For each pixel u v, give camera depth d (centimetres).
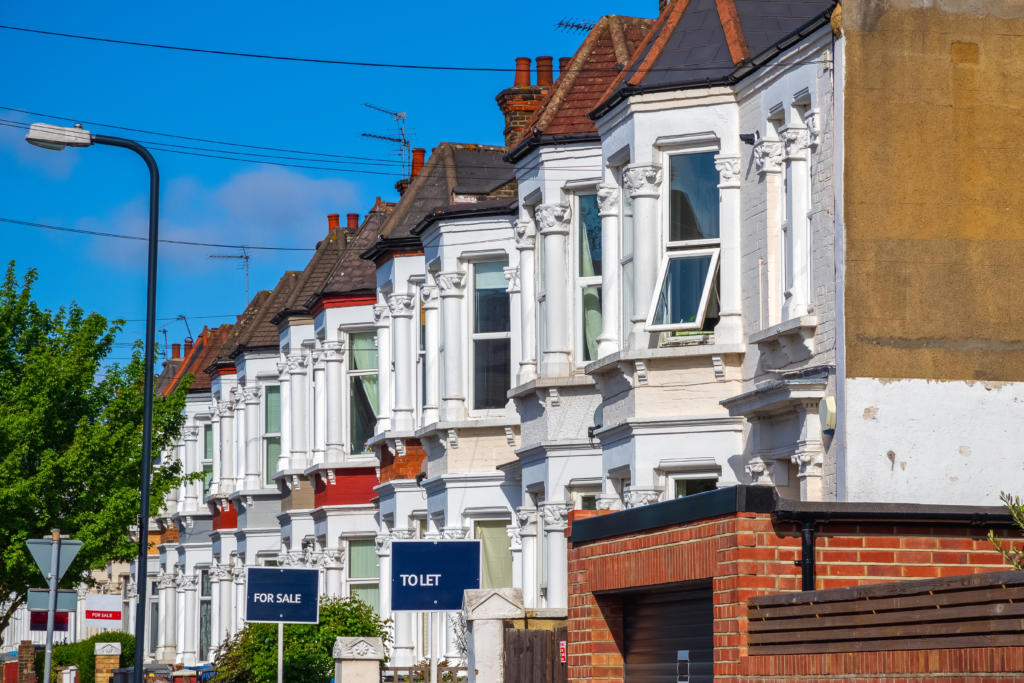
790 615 1233
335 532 4106
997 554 1312
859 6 2011
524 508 2911
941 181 2000
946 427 1959
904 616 1126
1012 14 2034
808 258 2119
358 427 4116
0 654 5456
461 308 3281
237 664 3216
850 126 1994
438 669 2756
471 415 3266
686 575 1358
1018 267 1998
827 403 1961
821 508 1281
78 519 3897
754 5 2467
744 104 2331
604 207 2567
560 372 2759
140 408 4034
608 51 2898
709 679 1367
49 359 3894
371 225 4234
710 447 2342
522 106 3606
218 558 5228
